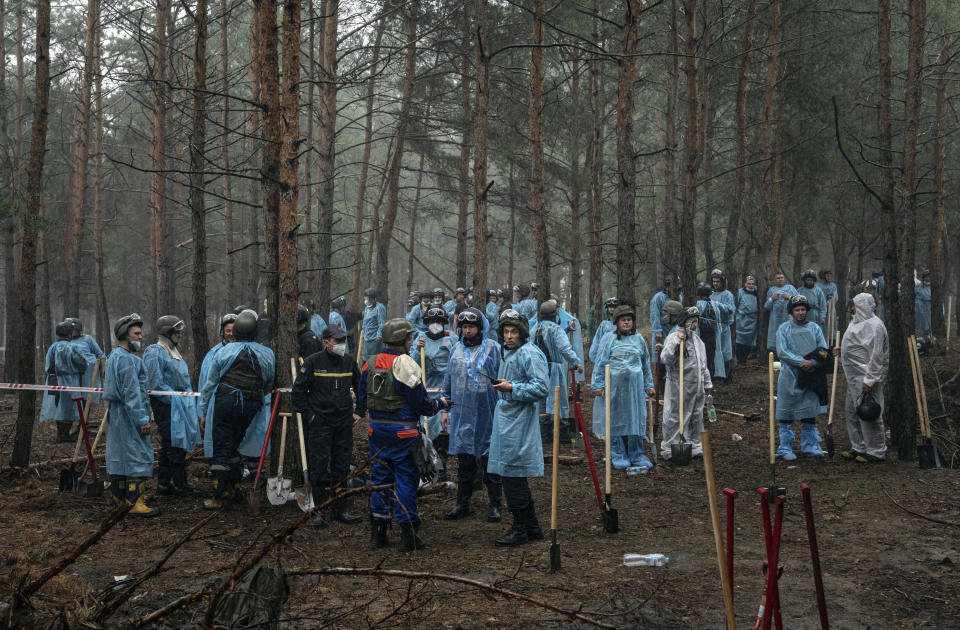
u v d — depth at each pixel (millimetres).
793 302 9234
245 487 7977
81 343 11570
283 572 3795
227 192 20266
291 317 7648
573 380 6719
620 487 8219
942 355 15797
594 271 17469
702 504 7426
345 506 7000
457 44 19969
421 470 6000
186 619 4102
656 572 5309
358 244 22297
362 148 40438
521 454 6102
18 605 3670
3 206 8641
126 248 33156
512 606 4613
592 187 18500
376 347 17391
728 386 14750
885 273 9586
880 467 8703
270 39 7676
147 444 7160
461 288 18922
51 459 9102
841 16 18922
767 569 3279
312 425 7000
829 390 14336
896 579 5105
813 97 19188
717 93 19031
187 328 32000
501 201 22016
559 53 19438
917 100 10227
